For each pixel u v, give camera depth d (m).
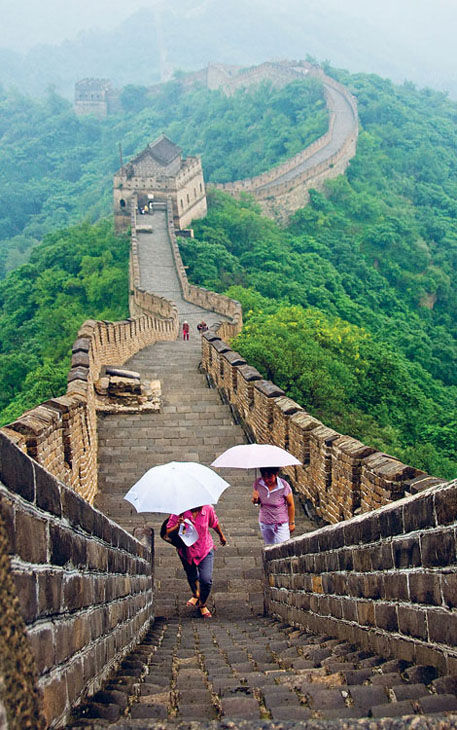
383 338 56.19
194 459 16.11
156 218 68.56
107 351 23.34
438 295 78.88
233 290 48.16
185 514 9.62
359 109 119.25
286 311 31.20
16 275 69.31
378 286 72.94
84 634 4.12
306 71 132.62
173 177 69.00
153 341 33.03
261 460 9.84
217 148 119.44
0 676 2.28
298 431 13.48
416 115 124.12
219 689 4.26
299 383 24.38
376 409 29.23
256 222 72.12
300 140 105.62
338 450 11.12
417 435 29.33
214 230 70.19
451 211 98.69
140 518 13.28
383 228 81.88
